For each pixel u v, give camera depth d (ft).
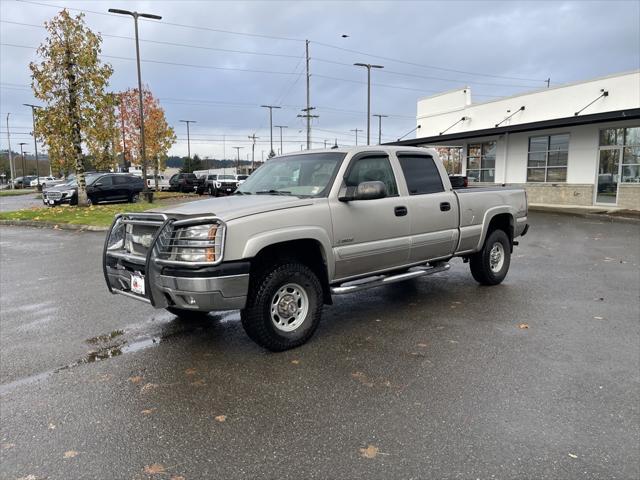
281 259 15.20
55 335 17.20
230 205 15.02
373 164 18.11
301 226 15.17
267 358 14.80
